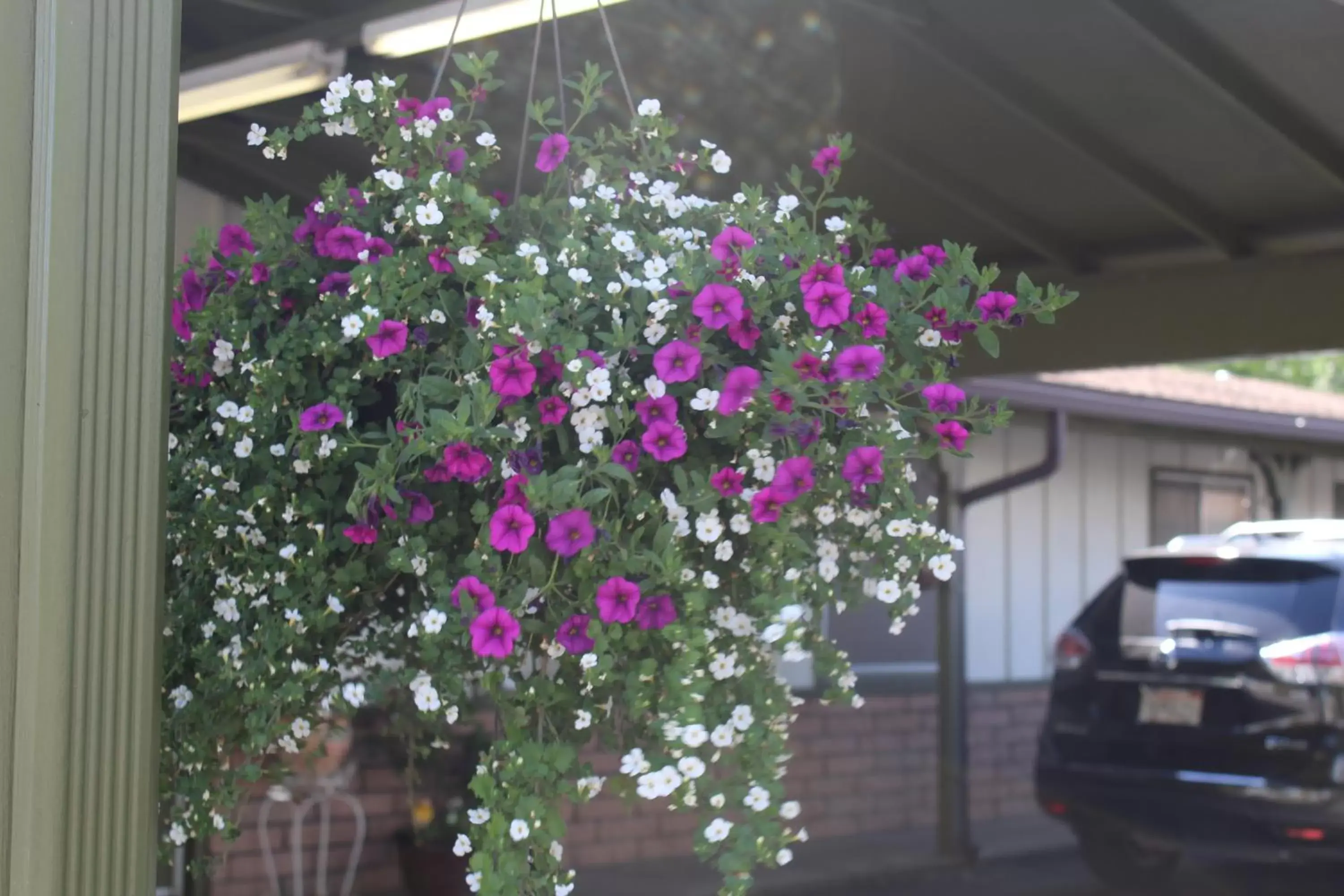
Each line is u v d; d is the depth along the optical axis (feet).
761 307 5.74
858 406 5.64
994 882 22.31
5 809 4.66
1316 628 17.54
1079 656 19.67
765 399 5.41
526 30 11.30
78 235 4.72
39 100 4.72
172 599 6.41
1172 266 17.79
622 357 5.75
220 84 11.06
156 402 4.89
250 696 6.01
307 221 6.47
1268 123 12.66
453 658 5.58
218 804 6.32
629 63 12.12
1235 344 17.33
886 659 27.58
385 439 5.91
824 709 26.00
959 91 12.92
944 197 15.78
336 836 18.51
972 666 29.66
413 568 5.61
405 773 9.16
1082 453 32.14
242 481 6.28
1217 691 18.06
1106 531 32.55
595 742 6.98
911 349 6.13
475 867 5.16
